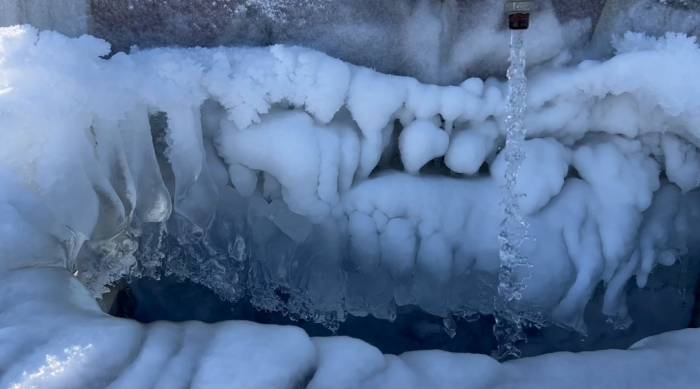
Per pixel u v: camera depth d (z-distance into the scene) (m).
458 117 2.04
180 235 2.06
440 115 2.06
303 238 2.09
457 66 2.05
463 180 2.13
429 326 2.20
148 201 1.97
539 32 2.02
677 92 1.98
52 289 1.47
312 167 1.96
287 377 1.25
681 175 2.17
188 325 1.41
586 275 2.12
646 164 2.18
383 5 1.98
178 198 1.98
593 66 2.01
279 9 1.97
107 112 1.80
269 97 1.92
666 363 1.38
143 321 2.10
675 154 2.15
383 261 2.11
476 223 2.12
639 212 2.16
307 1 1.96
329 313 2.18
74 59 1.75
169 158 1.95
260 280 2.15
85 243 1.87
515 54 1.97
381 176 2.09
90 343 1.29
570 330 2.18
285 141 1.94
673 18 2.04
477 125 2.07
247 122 1.93
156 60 1.88
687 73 1.96
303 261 2.13
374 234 2.08
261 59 1.91
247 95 1.90
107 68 1.81
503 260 2.09
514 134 2.03
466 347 2.20
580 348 2.20
